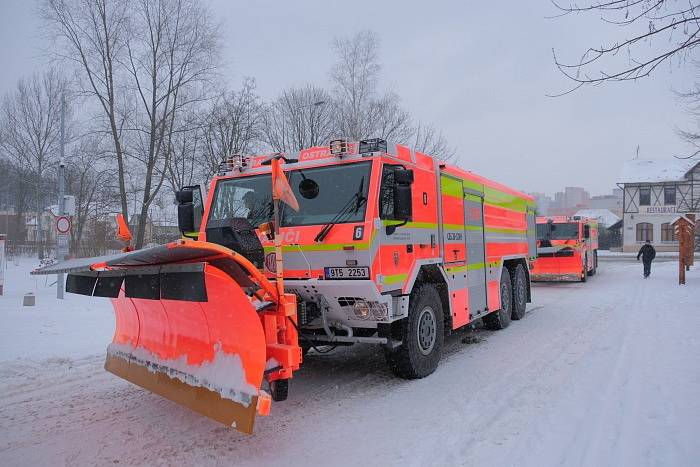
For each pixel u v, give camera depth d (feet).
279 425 15.97
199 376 14.55
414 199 20.80
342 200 18.52
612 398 17.34
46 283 59.77
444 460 13.15
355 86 82.23
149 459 13.61
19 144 120.37
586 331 30.35
